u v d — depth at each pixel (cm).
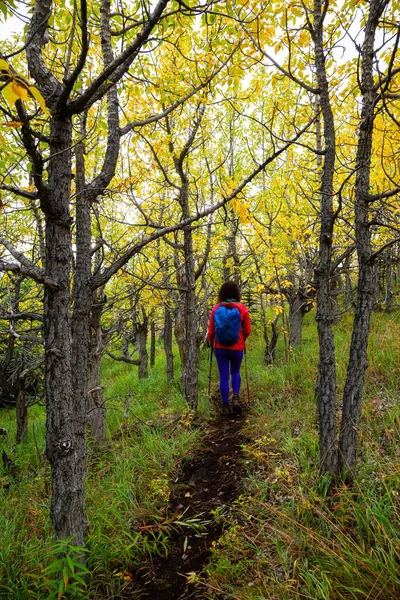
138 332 977
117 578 256
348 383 275
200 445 438
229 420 506
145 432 493
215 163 618
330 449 284
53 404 229
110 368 1502
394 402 381
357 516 231
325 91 276
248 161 768
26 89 113
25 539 300
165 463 407
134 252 281
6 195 449
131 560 274
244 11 304
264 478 333
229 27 320
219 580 233
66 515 234
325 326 289
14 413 1063
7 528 314
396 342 561
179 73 366
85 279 303
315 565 219
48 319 228
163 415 584
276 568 230
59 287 225
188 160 506
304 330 1057
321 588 193
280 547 230
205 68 367
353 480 271
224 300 515
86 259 306
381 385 447
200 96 376
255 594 212
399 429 317
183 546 284
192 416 510
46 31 233
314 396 475
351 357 275
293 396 527
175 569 262
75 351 292
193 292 536
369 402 396
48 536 295
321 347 292
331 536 238
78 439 280
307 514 258
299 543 232
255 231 605
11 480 465
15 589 242
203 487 357
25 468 526
